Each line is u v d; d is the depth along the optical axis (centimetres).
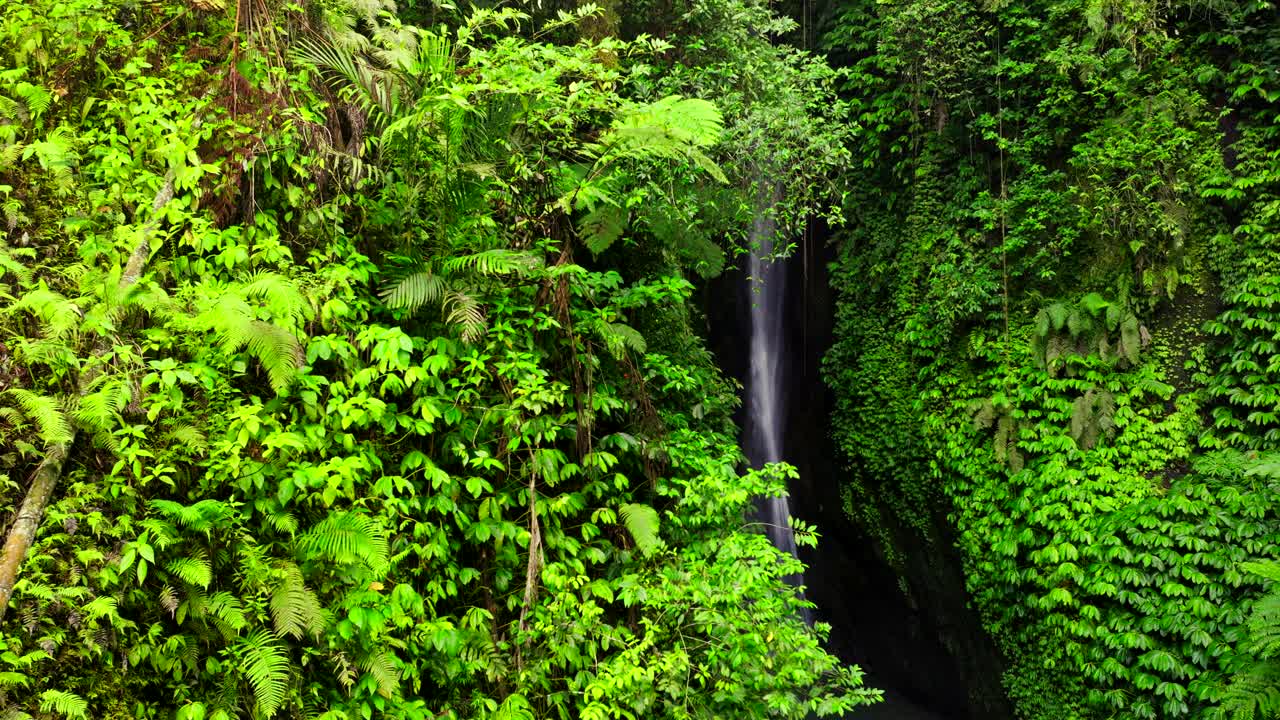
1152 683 725
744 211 734
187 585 330
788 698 487
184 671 334
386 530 389
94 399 307
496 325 492
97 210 366
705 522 598
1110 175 861
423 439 477
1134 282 856
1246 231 795
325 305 409
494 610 482
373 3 518
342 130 496
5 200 345
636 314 721
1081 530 799
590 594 523
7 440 303
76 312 313
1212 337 818
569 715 481
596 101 521
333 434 410
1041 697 832
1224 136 820
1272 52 795
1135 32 836
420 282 464
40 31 374
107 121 388
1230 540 727
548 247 536
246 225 417
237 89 409
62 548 299
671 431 648
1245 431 781
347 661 374
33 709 277
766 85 725
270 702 326
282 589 349
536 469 495
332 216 455
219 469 352
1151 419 828
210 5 416
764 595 511
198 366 347
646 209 644
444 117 455
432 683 443
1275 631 576
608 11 723
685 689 495
